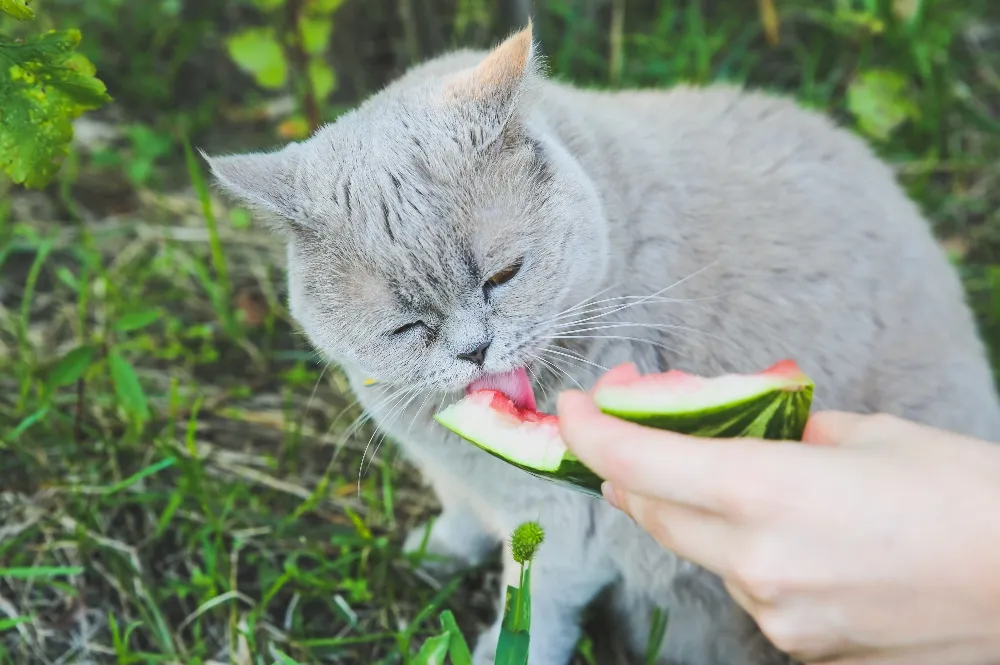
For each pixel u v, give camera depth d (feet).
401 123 1.60
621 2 2.90
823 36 2.90
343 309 1.59
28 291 2.25
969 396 1.82
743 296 1.74
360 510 2.11
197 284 2.49
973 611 1.16
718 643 1.89
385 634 1.87
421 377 1.60
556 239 1.58
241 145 2.79
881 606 1.18
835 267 1.77
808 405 1.28
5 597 1.92
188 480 2.01
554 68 2.72
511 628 1.42
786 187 1.79
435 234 1.52
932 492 1.16
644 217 1.72
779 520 1.18
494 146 1.55
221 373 2.34
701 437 1.24
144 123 2.85
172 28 2.98
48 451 2.12
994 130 2.64
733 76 2.86
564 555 1.77
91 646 1.88
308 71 2.43
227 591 1.93
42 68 1.55
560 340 1.66
